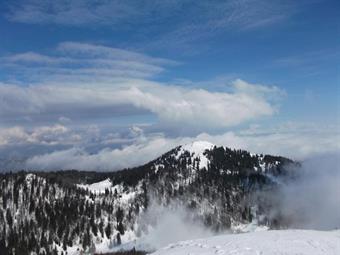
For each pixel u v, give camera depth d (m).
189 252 43.59
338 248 43.62
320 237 48.84
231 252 41.47
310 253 41.00
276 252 41.19
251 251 41.75
